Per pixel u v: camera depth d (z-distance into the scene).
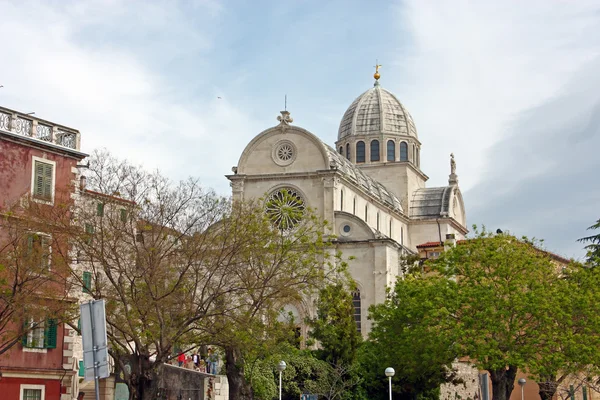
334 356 71.44
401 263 94.06
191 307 51.28
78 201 52.16
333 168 92.31
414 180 121.75
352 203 98.19
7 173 49.69
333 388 68.62
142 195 51.56
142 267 49.44
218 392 64.56
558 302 61.25
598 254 78.25
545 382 62.25
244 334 50.84
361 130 121.75
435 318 62.81
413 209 118.81
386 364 70.62
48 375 50.78
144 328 48.16
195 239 52.34
